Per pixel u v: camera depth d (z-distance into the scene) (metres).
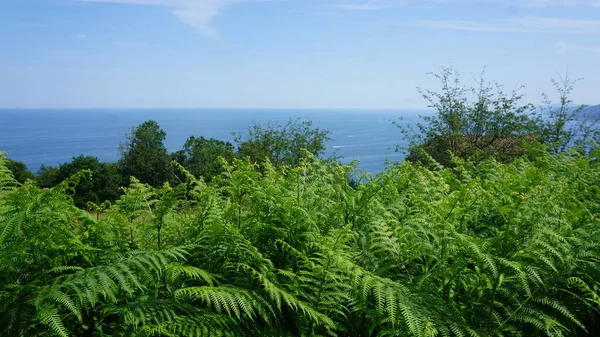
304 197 4.27
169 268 3.10
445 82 17.75
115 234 3.69
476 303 3.44
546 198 3.96
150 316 2.91
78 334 3.23
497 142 17.56
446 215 3.90
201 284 3.46
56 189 3.18
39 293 2.71
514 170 6.37
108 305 3.01
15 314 2.74
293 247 3.63
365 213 4.28
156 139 40.34
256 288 3.40
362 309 3.26
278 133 30.23
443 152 17.56
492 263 3.11
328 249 3.20
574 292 3.72
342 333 3.60
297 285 3.27
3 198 3.39
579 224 4.34
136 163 35.59
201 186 4.01
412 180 5.17
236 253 3.55
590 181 5.94
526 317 3.28
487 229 4.54
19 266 3.02
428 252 3.61
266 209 3.78
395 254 3.83
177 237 3.88
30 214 2.98
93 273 2.81
